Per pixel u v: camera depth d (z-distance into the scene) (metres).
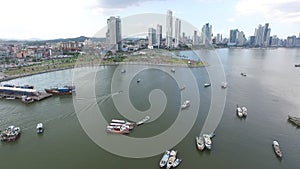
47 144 47.91
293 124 58.44
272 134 52.62
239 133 52.81
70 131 53.94
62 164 40.59
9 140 49.34
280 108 71.06
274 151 45.19
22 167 39.94
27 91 83.31
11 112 68.00
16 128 53.81
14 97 82.88
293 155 43.84
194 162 41.16
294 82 110.81
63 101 78.75
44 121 60.41
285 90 94.12
